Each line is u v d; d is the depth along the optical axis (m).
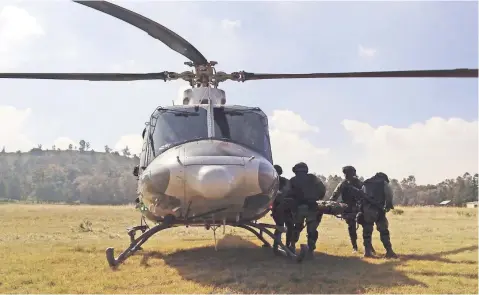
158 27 7.00
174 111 7.32
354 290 5.12
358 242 10.11
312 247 7.37
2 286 5.37
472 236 11.34
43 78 7.27
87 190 147.88
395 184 109.25
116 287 5.32
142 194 6.68
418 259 7.38
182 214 6.40
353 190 7.96
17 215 22.67
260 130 7.37
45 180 186.62
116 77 7.56
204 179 5.74
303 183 7.38
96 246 9.07
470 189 98.94
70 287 5.32
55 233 12.61
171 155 6.36
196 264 6.88
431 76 6.32
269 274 6.04
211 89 8.00
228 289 5.20
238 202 6.16
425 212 29.06
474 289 5.14
